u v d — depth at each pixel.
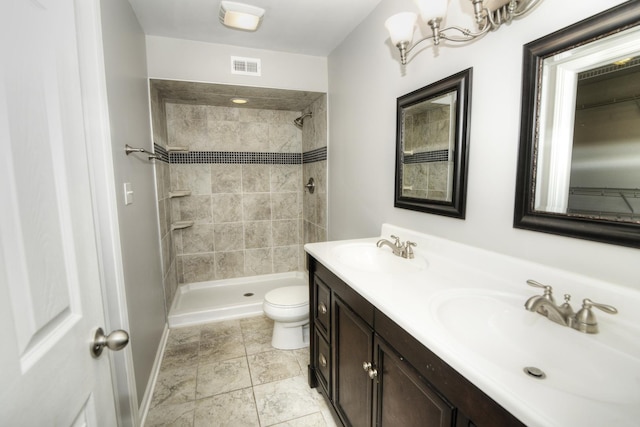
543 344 0.79
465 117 1.17
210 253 3.10
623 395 0.63
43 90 0.52
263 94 2.59
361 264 1.58
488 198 1.11
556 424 0.47
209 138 2.97
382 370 0.99
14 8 0.46
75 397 0.58
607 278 0.79
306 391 1.71
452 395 0.68
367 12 1.84
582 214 0.82
